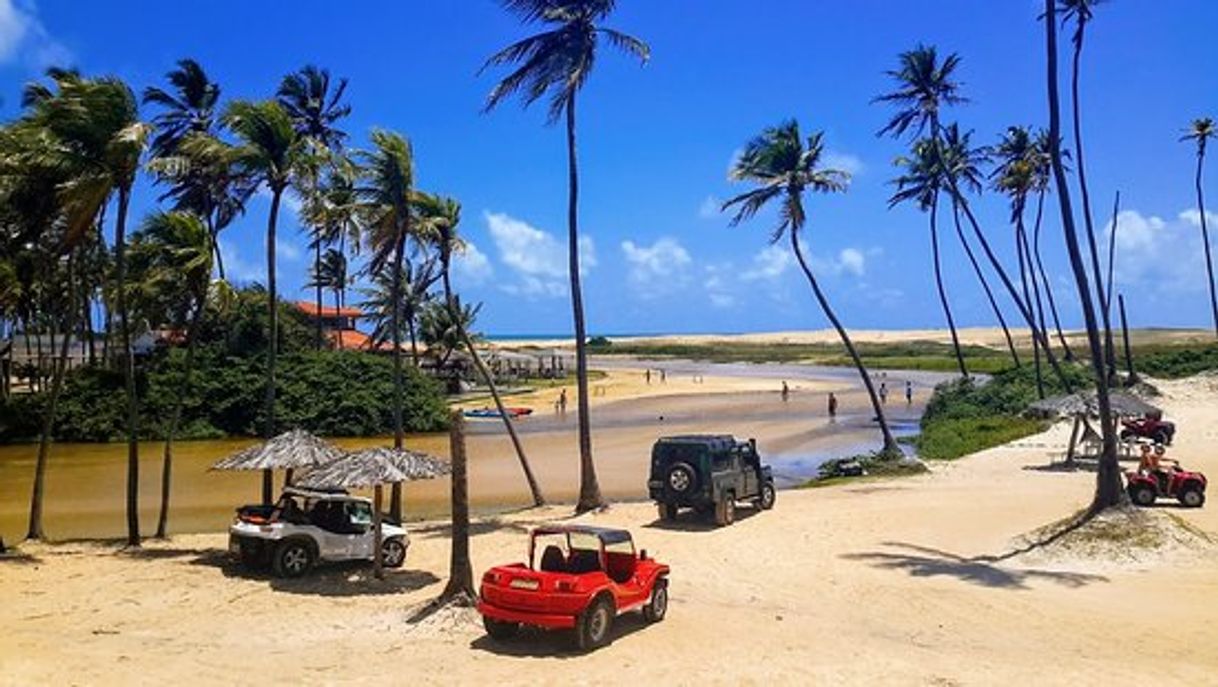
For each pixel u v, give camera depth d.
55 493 32.31
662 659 12.05
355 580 17.20
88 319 47.66
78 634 13.21
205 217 28.80
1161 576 17.50
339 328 77.44
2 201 21.89
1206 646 12.96
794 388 89.19
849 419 61.31
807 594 16.47
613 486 34.09
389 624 14.05
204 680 10.78
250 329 55.84
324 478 16.09
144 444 48.03
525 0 25.81
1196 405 50.75
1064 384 50.62
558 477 36.38
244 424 51.25
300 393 52.31
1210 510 24.58
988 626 14.21
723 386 91.31
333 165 22.66
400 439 23.88
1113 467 20.25
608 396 79.00
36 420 48.06
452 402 71.94
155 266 36.38
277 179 22.05
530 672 11.45
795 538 21.72
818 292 38.72
